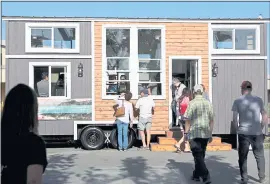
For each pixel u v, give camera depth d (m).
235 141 13.91
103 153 12.20
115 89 13.48
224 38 13.85
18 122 3.15
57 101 13.18
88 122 13.24
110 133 13.39
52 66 13.33
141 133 12.89
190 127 8.12
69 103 13.24
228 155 11.73
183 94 12.13
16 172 3.05
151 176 8.88
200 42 13.73
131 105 12.91
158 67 13.66
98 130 13.16
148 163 10.43
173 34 13.70
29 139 3.12
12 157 3.07
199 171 8.34
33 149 3.09
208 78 13.69
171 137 12.98
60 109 13.18
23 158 3.06
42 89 13.18
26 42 13.21
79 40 13.41
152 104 12.89
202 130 8.01
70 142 14.32
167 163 10.44
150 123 12.90
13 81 13.13
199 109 8.04
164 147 12.62
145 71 13.61
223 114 13.63
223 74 13.73
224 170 9.53
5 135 3.14
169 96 13.57
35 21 13.27
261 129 8.03
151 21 13.64
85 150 13.04
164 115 13.52
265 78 13.77
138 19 13.59
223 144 12.79
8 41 13.16
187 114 8.11
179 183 8.24
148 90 12.90
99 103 13.35
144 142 12.91
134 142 13.93
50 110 13.13
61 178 8.58
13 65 13.16
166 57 13.65
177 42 13.70
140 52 13.63
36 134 3.19
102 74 13.44
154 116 13.48
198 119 8.04
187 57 13.70
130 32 13.59
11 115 3.16
